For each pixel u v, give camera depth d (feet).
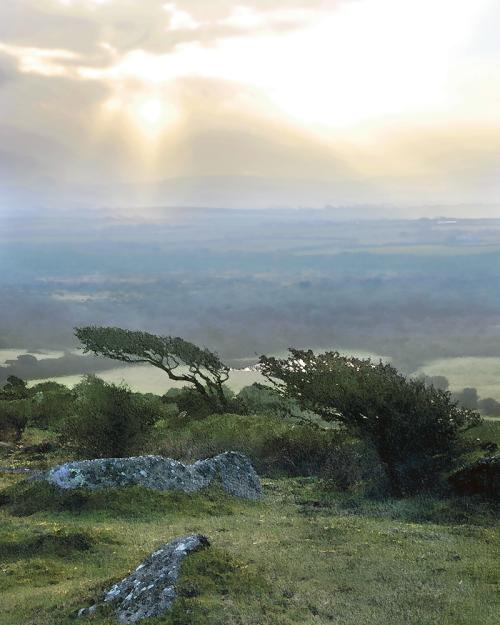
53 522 50.67
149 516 54.39
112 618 28.12
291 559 38.14
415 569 37.14
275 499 65.62
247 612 28.32
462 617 29.55
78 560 39.99
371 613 30.12
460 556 40.11
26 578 36.37
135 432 88.58
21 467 85.35
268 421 93.56
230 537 45.27
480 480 58.34
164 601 28.27
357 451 72.84
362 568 36.94
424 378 69.15
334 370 70.08
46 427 122.72
